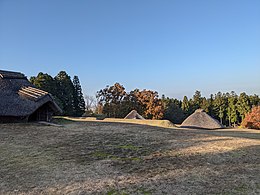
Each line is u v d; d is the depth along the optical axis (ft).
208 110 240.32
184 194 17.78
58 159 28.76
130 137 44.06
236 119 227.61
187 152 31.50
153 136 45.60
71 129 54.19
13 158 29.32
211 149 33.14
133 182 20.66
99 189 19.27
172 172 23.11
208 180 20.72
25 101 61.11
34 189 19.71
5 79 66.59
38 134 46.52
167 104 220.64
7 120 58.18
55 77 168.76
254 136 54.34
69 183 20.81
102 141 40.04
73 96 177.99
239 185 19.44
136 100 184.96
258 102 221.66
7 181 21.68
